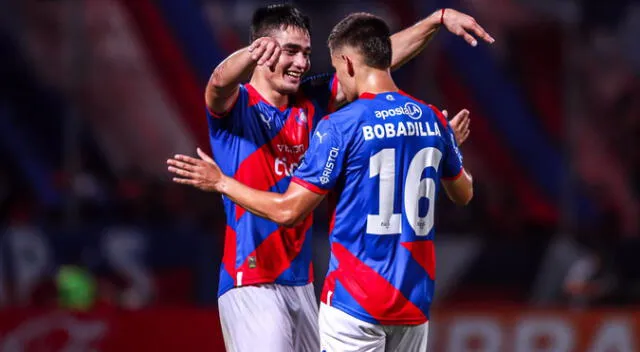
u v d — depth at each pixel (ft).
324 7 153.28
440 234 130.11
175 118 179.01
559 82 152.46
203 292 116.26
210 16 157.58
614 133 163.84
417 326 50.52
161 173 172.24
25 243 115.75
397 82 143.13
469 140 151.12
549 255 119.14
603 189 156.04
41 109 163.43
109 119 172.35
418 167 49.85
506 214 136.05
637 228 151.64
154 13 142.41
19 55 168.55
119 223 129.80
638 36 164.35
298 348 56.29
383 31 50.96
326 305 50.52
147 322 96.78
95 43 171.01
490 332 96.32
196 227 128.06
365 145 48.85
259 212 49.19
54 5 168.76
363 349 49.93
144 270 116.47
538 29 154.30
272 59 48.39
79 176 137.49
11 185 146.61
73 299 110.52
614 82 165.17
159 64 143.95
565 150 140.56
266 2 160.15
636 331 95.14
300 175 49.24
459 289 119.85
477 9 151.33
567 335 95.71
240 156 54.19
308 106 56.08
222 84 50.49
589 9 161.68
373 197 49.14
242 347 54.08
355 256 49.62
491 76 149.69
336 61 51.44
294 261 55.11
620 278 115.96
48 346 96.63
